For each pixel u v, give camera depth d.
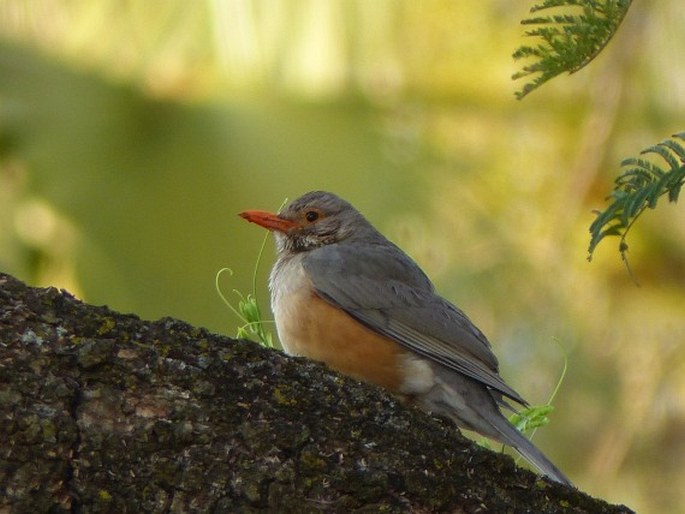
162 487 5.54
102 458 5.52
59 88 13.52
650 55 15.04
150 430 5.59
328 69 13.91
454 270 14.76
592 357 15.40
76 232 13.53
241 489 5.57
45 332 5.75
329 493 5.66
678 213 15.66
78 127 13.52
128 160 13.46
